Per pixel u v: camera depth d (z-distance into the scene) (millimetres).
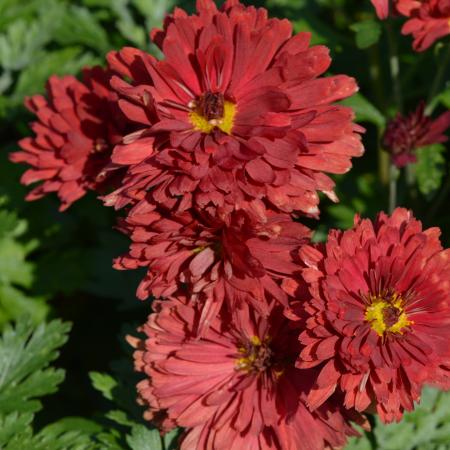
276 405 450
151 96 420
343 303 421
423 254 431
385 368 419
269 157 420
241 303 427
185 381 452
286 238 428
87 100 479
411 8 482
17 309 564
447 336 429
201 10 440
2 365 498
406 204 554
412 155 497
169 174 422
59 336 503
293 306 428
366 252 428
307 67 426
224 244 425
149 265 436
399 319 434
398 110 538
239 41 427
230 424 450
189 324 444
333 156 432
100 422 502
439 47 512
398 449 486
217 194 416
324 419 442
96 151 475
